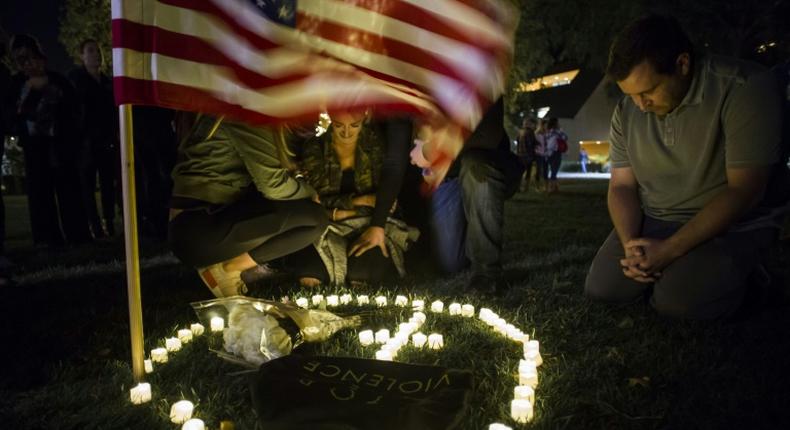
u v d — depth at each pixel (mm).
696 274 3338
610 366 2771
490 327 3404
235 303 3164
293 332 3326
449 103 3762
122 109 2484
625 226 3645
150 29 2514
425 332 3350
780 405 2357
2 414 2377
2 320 3793
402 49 3336
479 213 4262
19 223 10523
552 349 3031
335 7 3117
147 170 7328
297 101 3062
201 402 2439
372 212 4648
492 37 3549
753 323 3391
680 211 3555
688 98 3275
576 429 2223
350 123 4266
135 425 2277
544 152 15906
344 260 4438
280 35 2908
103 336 3350
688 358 2846
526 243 6520
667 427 2211
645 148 3572
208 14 2648
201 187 3693
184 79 2609
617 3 24188
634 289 3672
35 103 6797
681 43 3125
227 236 3734
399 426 2133
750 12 21031
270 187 3680
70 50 13695
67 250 6828
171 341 3109
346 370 2580
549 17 25016
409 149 4316
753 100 3133
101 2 13188
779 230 3510
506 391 2523
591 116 42594
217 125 3551
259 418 2209
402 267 4730
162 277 5023
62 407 2441
